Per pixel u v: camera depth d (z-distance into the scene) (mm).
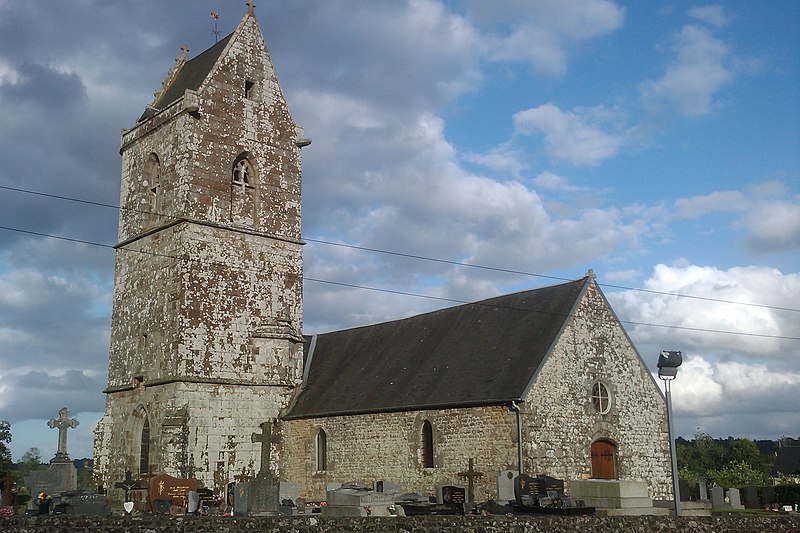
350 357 46000
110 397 44000
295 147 46844
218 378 41125
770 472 90125
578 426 35531
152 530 20250
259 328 43312
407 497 33688
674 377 28828
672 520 24375
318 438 42406
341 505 32156
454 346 40156
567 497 30156
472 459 34812
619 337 38406
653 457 38344
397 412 38312
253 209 44594
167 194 42875
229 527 21141
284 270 45000
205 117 43188
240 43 45531
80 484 48344
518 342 37094
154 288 42406
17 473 70500
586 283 37688
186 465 39188
